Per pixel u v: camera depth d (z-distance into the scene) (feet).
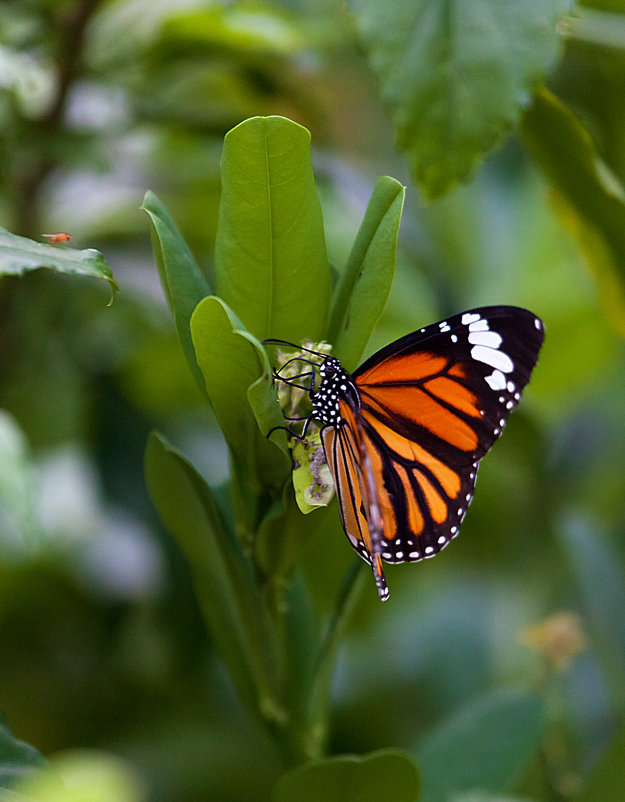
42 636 3.45
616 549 3.30
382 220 2.86
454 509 2.97
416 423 2.98
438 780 2.99
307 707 2.93
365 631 3.39
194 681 3.42
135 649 3.45
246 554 2.89
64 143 3.25
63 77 3.29
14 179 3.32
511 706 3.02
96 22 3.35
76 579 3.44
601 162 3.09
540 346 2.95
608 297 3.17
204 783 3.32
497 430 2.96
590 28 3.13
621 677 3.23
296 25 3.38
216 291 2.86
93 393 3.43
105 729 3.41
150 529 3.36
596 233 3.11
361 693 3.43
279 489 2.87
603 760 2.99
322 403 2.86
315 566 3.04
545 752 3.12
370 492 2.88
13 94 3.21
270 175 2.82
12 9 3.29
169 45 3.34
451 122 2.97
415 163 2.98
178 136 3.43
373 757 2.85
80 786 2.32
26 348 3.43
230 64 3.42
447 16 2.97
